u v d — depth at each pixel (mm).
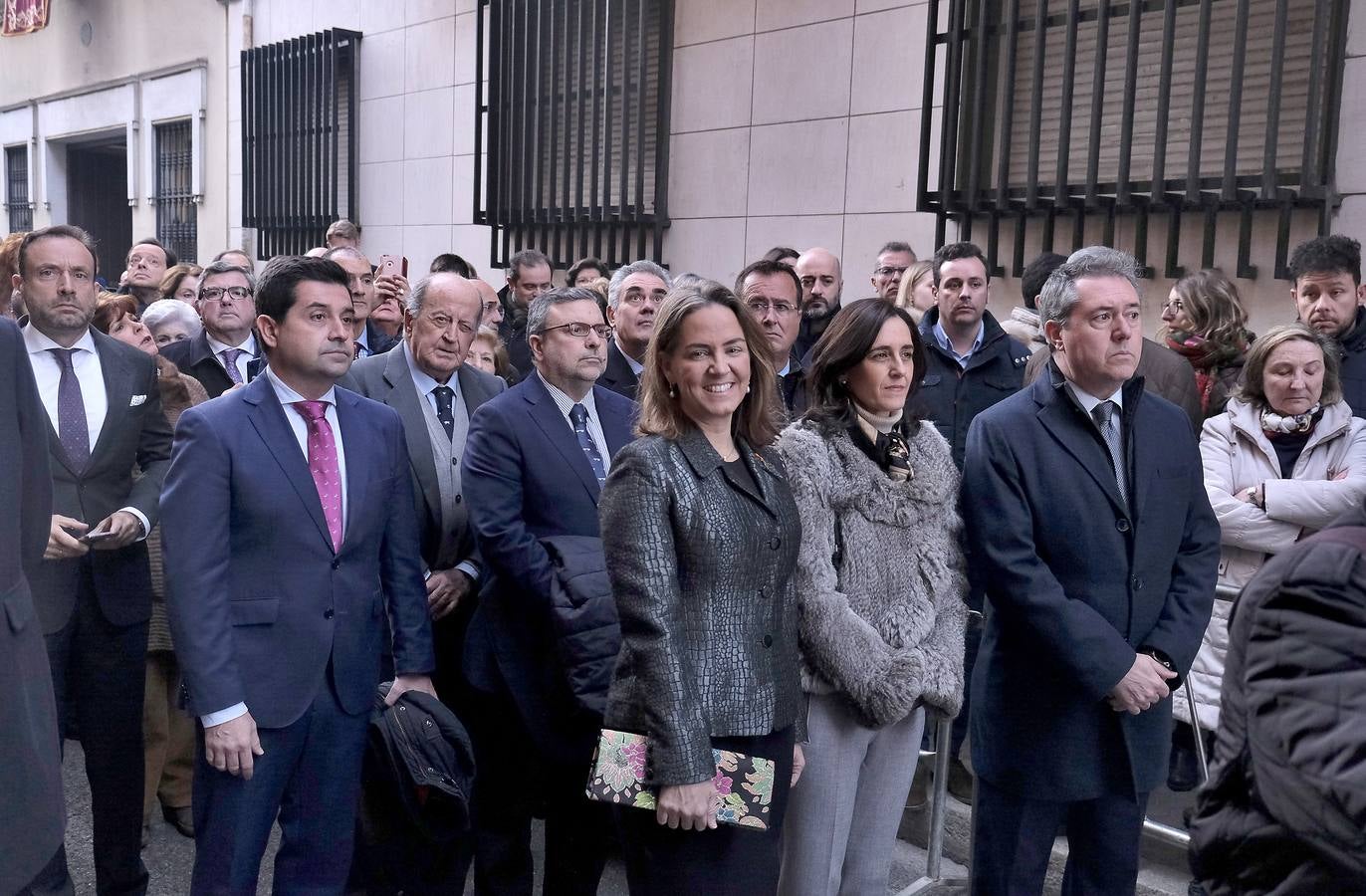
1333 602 1460
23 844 2328
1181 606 2916
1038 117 5965
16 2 17031
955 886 3674
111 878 3393
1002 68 6270
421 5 10430
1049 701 2877
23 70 17281
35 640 2439
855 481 2832
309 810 2945
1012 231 6301
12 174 17891
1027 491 2895
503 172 9430
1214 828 1614
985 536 2916
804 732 2635
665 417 2555
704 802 2312
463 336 3756
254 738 2760
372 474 3031
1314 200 5133
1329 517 3646
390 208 10969
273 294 2877
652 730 2328
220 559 2779
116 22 15109
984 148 6332
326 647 2893
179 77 13914
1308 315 4348
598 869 3350
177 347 5184
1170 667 2840
